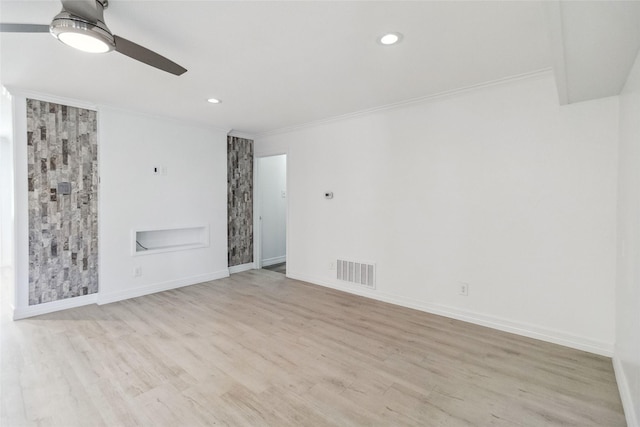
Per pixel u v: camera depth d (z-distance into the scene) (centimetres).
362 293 409
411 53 237
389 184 378
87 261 374
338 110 388
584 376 224
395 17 189
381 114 382
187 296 409
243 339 285
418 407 194
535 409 191
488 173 304
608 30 150
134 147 399
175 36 211
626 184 207
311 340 283
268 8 180
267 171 592
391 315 341
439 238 339
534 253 281
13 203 326
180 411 190
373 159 392
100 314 344
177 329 306
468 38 214
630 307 188
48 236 347
